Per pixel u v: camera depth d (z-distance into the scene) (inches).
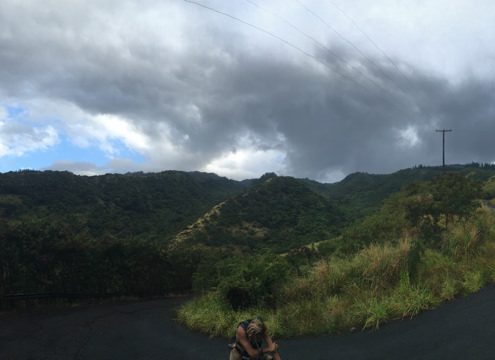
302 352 310.3
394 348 281.3
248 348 202.8
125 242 856.3
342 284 434.9
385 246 460.1
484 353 239.5
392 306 345.4
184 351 365.4
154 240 928.9
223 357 337.4
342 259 508.1
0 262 661.3
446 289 354.3
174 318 547.2
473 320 293.0
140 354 360.2
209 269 591.5
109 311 639.1
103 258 812.6
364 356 279.6
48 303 714.2
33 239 711.7
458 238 458.6
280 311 414.0
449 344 264.2
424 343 276.5
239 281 469.7
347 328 346.9
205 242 2869.1
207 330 434.0
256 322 206.1
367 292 392.8
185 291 948.0
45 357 351.6
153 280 885.8
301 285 461.1
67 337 429.4
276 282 477.7
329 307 389.4
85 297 772.0
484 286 364.2
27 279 687.7
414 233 534.6
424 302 342.6
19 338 424.5
